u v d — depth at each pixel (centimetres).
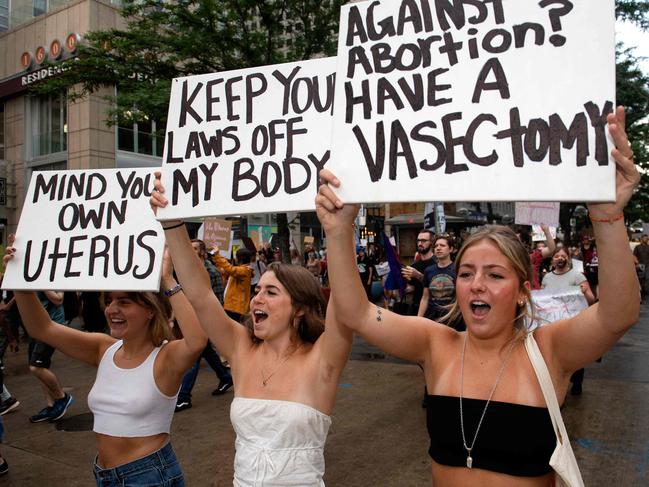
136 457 226
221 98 222
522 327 176
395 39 182
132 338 239
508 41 169
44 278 251
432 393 178
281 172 208
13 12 2266
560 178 157
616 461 400
